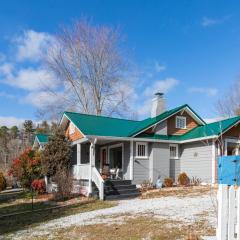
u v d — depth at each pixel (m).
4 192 30.75
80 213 15.27
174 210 14.56
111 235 10.32
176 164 26.70
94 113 43.34
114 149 27.58
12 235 11.27
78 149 25.02
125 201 18.83
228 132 24.23
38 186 25.06
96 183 20.78
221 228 6.93
